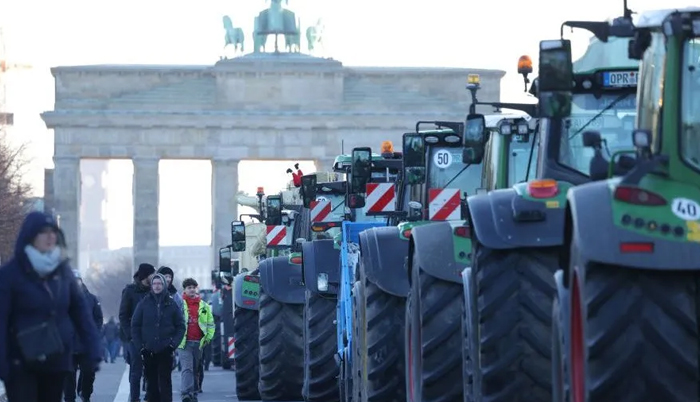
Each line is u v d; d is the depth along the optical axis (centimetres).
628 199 2745
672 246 2691
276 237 9338
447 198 4978
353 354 5281
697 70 2909
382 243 4678
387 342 4653
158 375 6812
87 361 3812
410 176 5516
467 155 4544
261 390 7244
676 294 2702
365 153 6309
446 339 3925
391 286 4612
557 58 3133
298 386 7181
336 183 7738
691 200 2742
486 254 3472
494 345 3431
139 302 6819
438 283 3959
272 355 7162
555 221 3431
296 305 7181
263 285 7150
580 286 2783
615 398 2702
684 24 2888
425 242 4016
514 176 4606
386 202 6156
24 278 3694
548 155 3812
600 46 3831
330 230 7406
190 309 7644
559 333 3128
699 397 2681
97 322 7431
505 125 4578
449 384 3925
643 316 2697
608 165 3197
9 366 3694
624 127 3822
